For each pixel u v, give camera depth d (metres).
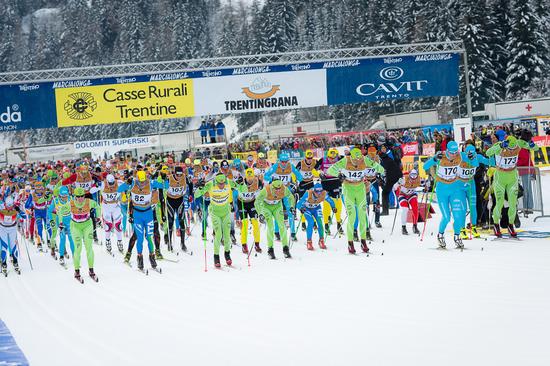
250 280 14.03
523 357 7.70
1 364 8.85
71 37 140.25
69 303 13.07
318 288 12.55
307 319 10.21
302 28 125.88
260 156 23.19
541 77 69.50
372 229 20.97
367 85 36.12
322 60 35.81
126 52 126.00
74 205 15.59
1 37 158.88
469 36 70.50
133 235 17.83
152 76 35.38
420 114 57.34
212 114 35.72
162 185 18.59
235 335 9.59
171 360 8.58
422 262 14.49
